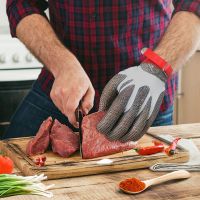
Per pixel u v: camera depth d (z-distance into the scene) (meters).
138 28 1.72
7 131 1.94
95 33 1.70
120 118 1.42
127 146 1.46
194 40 1.57
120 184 1.17
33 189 1.14
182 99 3.28
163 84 1.43
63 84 1.37
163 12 1.77
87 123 1.42
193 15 1.62
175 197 1.12
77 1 1.68
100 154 1.40
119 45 1.72
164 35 1.58
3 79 2.71
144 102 1.40
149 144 1.53
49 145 1.48
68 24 1.72
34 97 1.86
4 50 2.76
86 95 1.39
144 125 1.41
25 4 1.67
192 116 3.18
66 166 1.29
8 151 1.48
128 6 1.68
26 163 1.33
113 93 1.45
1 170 1.28
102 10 1.68
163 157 1.38
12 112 2.76
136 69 1.44
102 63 1.74
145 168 1.35
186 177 1.23
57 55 1.48
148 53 1.45
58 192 1.16
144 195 1.13
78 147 1.44
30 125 1.86
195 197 1.12
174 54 1.49
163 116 1.85
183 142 1.57
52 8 1.77
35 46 1.54
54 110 1.80
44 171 1.26
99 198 1.11
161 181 1.20
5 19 2.82
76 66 1.43
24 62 2.81
